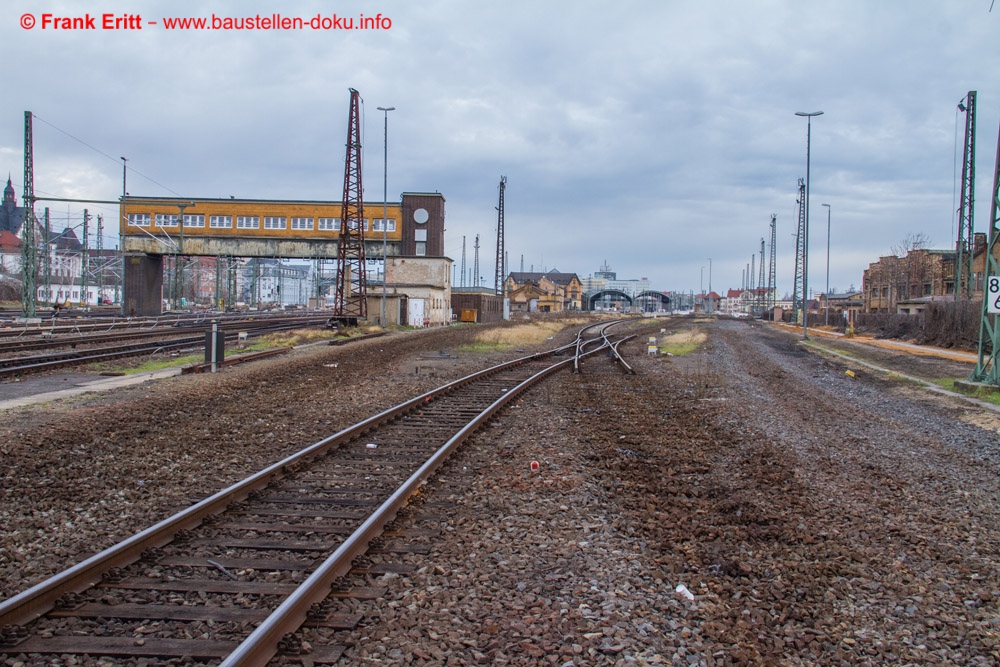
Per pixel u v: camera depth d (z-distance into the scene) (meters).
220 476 9.17
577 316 105.31
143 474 9.12
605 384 20.17
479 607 5.23
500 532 6.92
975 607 5.71
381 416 12.71
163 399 15.22
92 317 54.97
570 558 6.30
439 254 61.53
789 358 32.84
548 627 4.94
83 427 11.89
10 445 10.32
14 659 4.38
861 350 38.28
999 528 7.76
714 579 5.96
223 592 5.38
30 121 40.19
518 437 11.88
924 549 6.94
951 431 13.89
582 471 9.39
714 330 58.31
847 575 6.25
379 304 55.12
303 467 9.43
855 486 9.25
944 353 34.31
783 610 5.42
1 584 5.55
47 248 74.44
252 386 18.23
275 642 4.52
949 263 68.81
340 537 6.64
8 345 26.45
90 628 4.80
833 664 4.71
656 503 8.15
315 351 30.53
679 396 17.75
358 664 4.42
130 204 61.41
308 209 61.41
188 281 127.12
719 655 4.68
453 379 21.03
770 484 9.13
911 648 4.96
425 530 6.87
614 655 4.64
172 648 4.50
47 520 7.17
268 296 167.38
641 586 5.73
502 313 79.62
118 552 5.77
